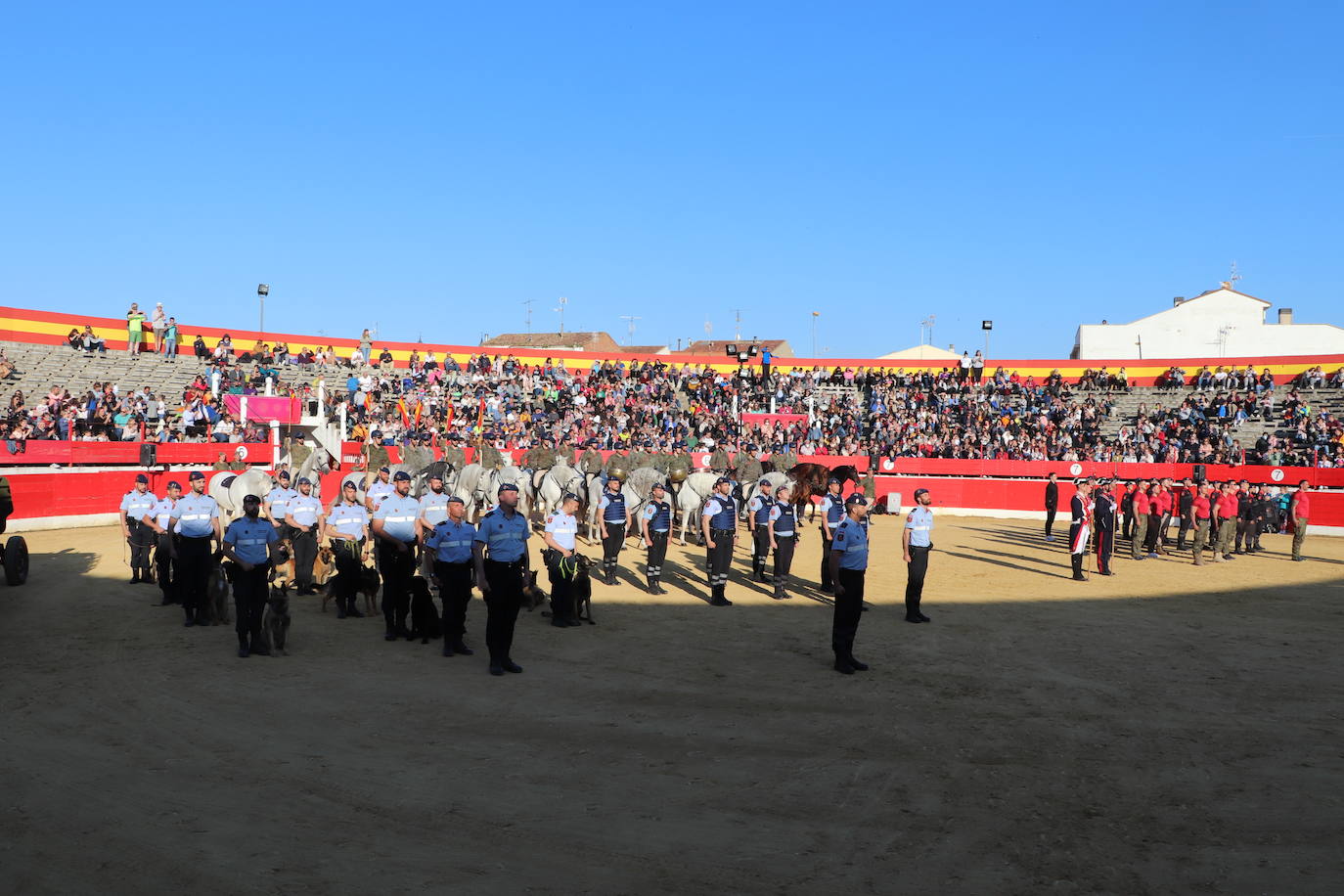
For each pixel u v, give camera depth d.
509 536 12.31
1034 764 9.30
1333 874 7.01
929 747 9.75
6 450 28.41
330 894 6.43
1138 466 38.19
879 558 25.14
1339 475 34.78
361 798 8.15
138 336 43.50
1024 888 6.73
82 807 7.84
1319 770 9.27
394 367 52.41
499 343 101.62
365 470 24.42
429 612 14.14
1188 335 71.00
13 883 6.52
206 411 38.19
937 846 7.41
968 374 52.53
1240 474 36.62
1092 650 14.40
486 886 6.60
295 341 50.84
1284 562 25.53
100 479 29.30
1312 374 46.88
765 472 26.70
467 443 41.22
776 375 53.03
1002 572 22.67
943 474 40.34
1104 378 50.78
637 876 6.80
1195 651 14.41
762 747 9.69
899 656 13.72
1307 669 13.43
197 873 6.72
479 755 9.30
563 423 45.81
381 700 11.07
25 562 18.27
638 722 10.46
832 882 6.77
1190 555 26.88
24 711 10.39
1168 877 6.93
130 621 15.04
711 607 17.27
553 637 14.62
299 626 14.96
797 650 14.02
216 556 14.75
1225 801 8.42
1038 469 39.47
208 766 8.86
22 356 39.53
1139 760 9.47
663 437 44.03
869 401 50.84
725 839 7.47
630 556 23.38
